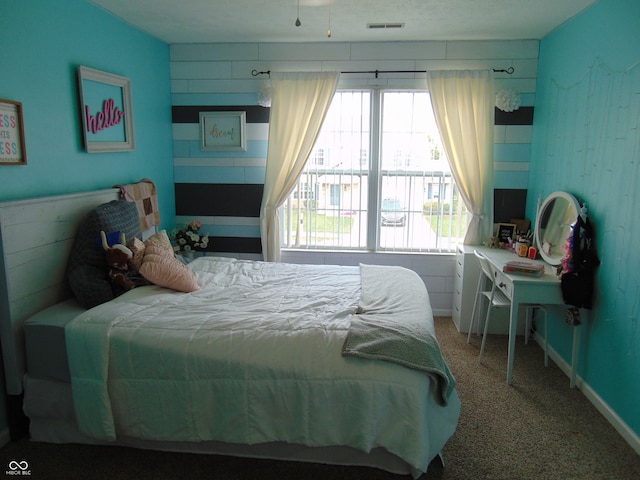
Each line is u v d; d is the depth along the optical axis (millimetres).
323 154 4203
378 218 4262
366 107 4109
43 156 2584
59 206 2590
